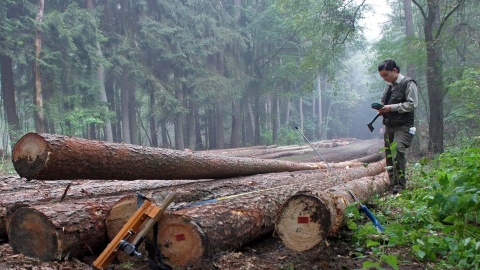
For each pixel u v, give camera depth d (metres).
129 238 2.52
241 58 27.95
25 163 3.08
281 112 40.34
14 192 4.56
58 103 18.59
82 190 4.45
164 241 2.66
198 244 2.59
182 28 23.41
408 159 13.29
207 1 25.20
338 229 3.48
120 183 5.41
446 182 3.40
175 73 24.45
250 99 31.22
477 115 13.16
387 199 5.09
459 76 13.56
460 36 15.63
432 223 3.68
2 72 18.88
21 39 17.00
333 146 23.64
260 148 19.34
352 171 6.96
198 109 29.66
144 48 23.52
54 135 3.18
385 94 5.80
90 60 19.91
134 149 4.02
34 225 2.89
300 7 18.17
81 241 2.99
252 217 3.27
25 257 3.12
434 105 13.76
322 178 6.16
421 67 16.23
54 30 18.09
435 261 3.06
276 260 3.21
